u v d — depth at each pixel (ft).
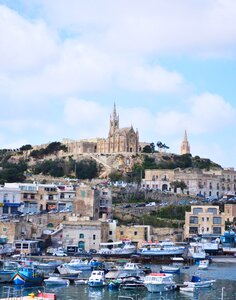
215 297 391.04
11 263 493.77
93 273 441.27
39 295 342.23
